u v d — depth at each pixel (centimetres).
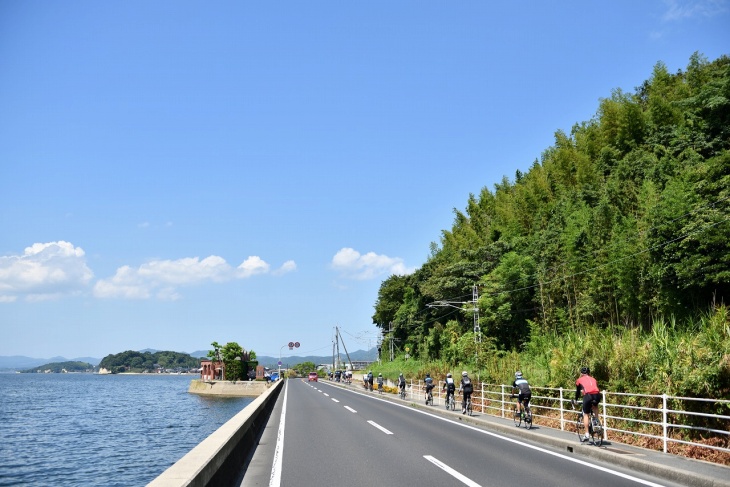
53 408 7538
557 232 5475
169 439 4269
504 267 5619
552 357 2016
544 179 7700
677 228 3378
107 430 4897
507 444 1306
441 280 6612
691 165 4388
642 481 848
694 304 3316
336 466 1002
